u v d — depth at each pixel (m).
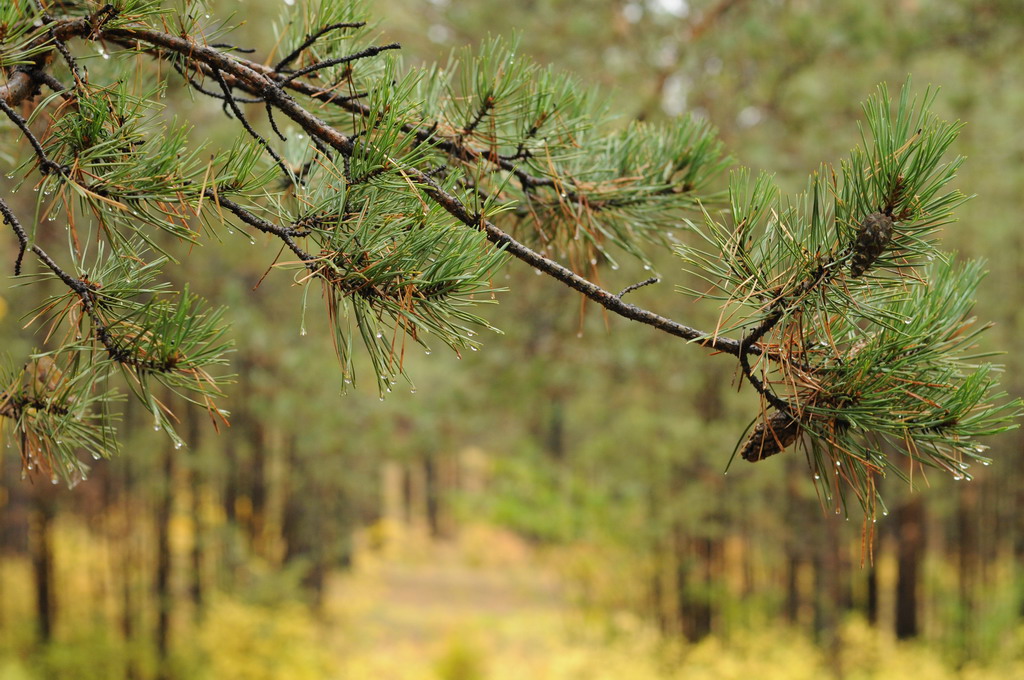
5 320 5.32
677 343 6.28
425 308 1.15
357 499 17.42
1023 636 11.68
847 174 1.07
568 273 1.18
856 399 1.14
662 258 5.41
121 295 1.20
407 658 13.02
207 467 9.50
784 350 1.14
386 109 1.20
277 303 7.74
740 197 1.16
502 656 12.76
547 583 19.91
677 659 10.82
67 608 10.26
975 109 5.05
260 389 7.70
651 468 9.38
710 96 5.34
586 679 10.82
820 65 5.22
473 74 1.52
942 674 10.76
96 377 1.20
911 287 1.27
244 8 3.41
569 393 7.71
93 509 10.20
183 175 1.17
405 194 1.18
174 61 1.33
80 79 1.18
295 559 13.69
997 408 1.11
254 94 1.38
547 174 1.63
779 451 1.17
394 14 4.90
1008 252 8.37
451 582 20.00
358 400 8.42
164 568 9.53
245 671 9.67
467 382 7.46
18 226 1.14
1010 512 13.94
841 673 10.31
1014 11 4.85
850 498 10.23
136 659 9.05
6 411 1.34
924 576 13.73
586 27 5.30
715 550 11.73
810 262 1.09
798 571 13.13
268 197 1.23
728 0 5.16
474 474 25.44
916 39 4.88
